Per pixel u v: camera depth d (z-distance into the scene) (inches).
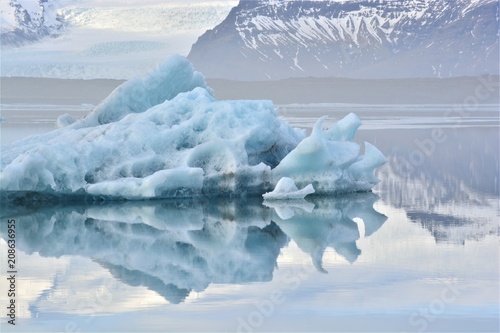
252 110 2158.0
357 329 1051.3
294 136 2367.1
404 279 1275.8
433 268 1343.5
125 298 1197.1
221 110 2107.5
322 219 1804.9
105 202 2027.6
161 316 1112.2
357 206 1972.2
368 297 1181.7
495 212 1878.7
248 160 2116.1
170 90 2511.1
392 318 1090.1
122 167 2003.0
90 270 1370.6
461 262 1384.1
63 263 1423.5
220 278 1305.4
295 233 1658.5
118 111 2420.0
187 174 1972.2
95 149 1998.0
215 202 2017.7
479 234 1619.1
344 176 2127.2
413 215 1845.5
